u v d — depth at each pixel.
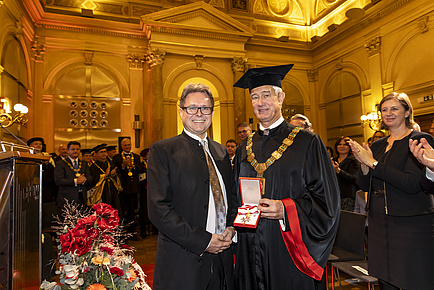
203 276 1.59
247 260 1.78
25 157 1.50
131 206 6.08
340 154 4.17
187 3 10.94
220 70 10.63
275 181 1.74
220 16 10.17
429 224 1.86
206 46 10.23
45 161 1.86
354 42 10.35
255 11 12.02
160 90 9.70
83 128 9.66
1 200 1.43
